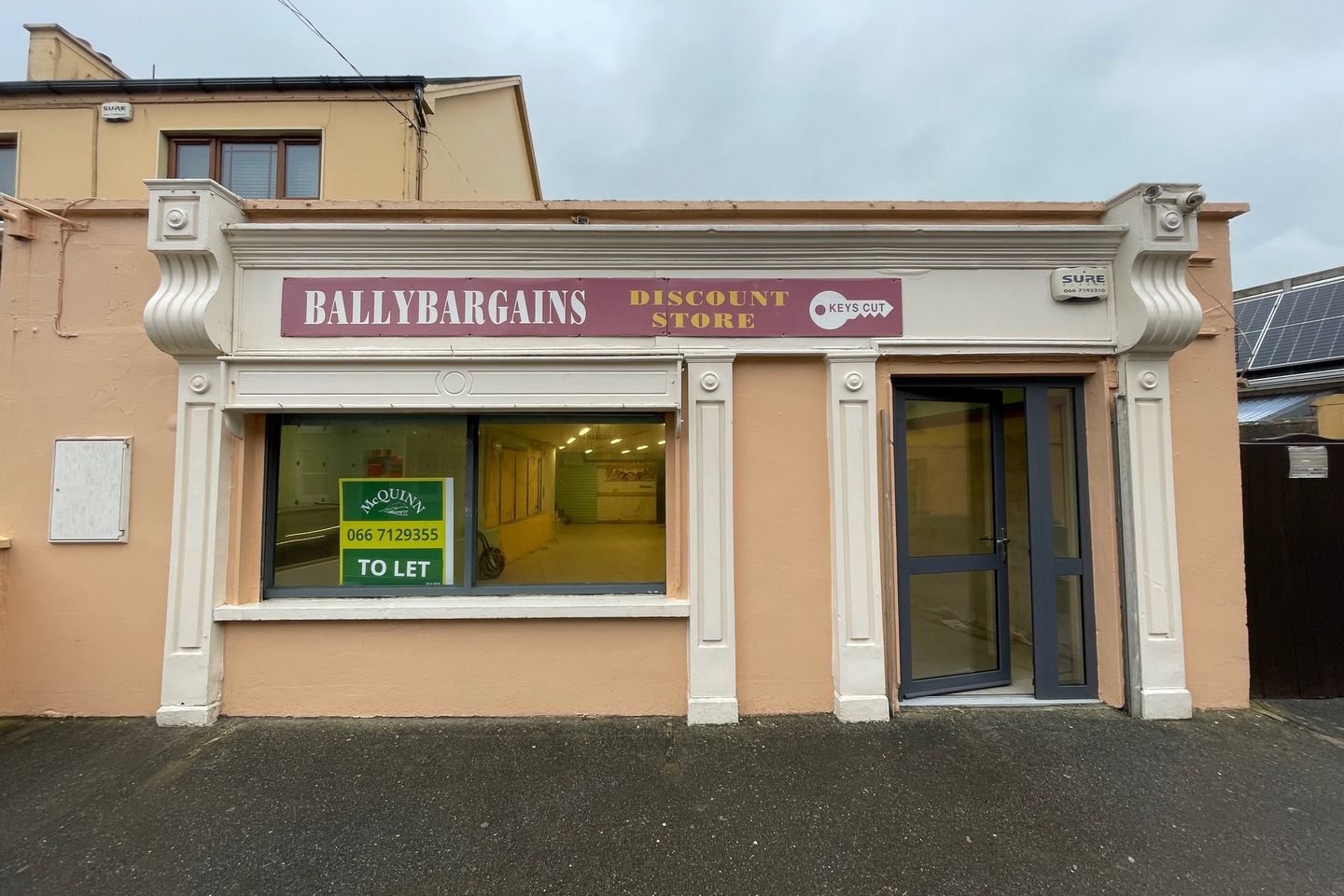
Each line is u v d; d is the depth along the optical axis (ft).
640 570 13.55
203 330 11.87
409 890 7.79
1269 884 7.85
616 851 8.51
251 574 12.94
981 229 12.69
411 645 12.62
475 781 10.23
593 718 12.55
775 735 11.78
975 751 11.12
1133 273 12.66
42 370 12.74
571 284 12.86
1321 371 37.63
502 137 32.63
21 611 12.51
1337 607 13.64
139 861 8.30
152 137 23.13
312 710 12.50
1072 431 13.65
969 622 13.97
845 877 8.00
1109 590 12.99
